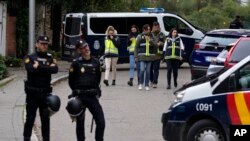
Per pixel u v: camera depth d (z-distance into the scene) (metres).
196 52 24.47
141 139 14.72
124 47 33.03
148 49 24.11
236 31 24.39
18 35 36.06
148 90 24.20
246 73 11.64
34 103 12.58
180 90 12.68
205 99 11.91
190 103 12.05
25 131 12.73
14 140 13.65
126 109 19.23
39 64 12.37
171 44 24.52
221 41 24.17
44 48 12.45
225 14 77.31
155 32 24.70
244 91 11.59
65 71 31.31
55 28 42.97
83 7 40.38
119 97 21.97
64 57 34.44
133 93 23.23
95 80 12.61
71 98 12.72
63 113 18.36
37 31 38.50
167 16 33.88
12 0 35.34
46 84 12.58
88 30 32.78
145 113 18.53
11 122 15.80
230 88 11.71
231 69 11.80
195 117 12.12
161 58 24.75
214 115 11.80
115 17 33.03
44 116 12.68
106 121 17.05
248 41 18.45
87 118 17.52
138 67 24.36
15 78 26.50
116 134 15.29
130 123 16.83
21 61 32.28
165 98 21.94
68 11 40.25
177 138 12.23
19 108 18.09
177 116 12.21
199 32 34.34
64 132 15.52
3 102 19.27
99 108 12.65
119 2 46.84
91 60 12.65
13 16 36.00
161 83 26.98
